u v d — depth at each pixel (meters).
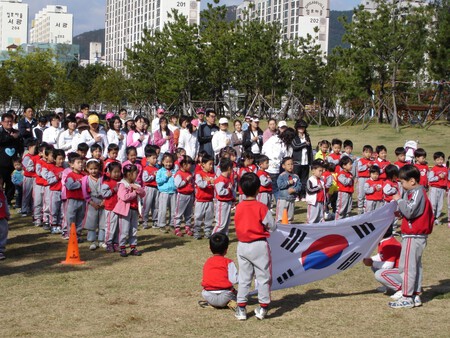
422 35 37.34
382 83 39.66
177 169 12.88
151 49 50.78
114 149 12.15
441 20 38.72
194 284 8.45
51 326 6.56
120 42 116.81
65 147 13.79
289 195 11.88
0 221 9.77
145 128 14.77
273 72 48.19
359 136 36.31
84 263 9.66
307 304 7.56
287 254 7.55
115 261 9.84
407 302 7.38
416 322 6.79
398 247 7.98
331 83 47.75
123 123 16.62
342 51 40.91
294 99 48.34
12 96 52.81
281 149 14.60
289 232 7.53
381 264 8.11
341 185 13.07
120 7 116.19
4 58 95.31
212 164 11.77
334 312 7.19
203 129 15.49
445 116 42.97
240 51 46.03
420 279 7.49
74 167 11.15
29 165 13.56
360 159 15.12
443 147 30.03
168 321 6.78
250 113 48.97
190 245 11.18
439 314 7.11
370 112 52.78
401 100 41.03
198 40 47.56
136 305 7.41
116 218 10.29
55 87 57.62
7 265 9.45
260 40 47.00
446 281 8.89
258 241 6.83
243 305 6.87
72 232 9.72
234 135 16.00
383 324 6.71
